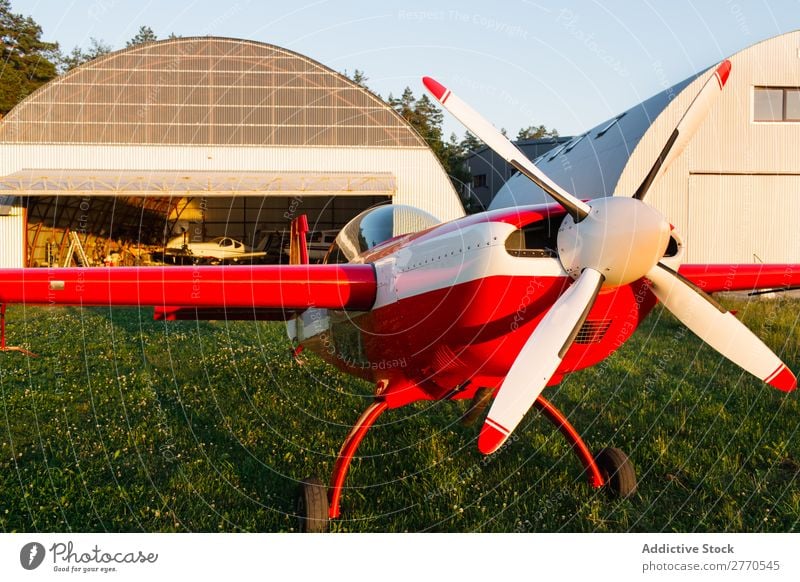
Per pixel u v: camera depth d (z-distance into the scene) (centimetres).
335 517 395
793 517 395
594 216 317
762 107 1755
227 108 1806
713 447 498
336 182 1759
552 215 335
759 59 1738
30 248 2189
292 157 1805
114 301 399
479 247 331
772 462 467
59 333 1027
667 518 398
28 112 1803
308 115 1806
